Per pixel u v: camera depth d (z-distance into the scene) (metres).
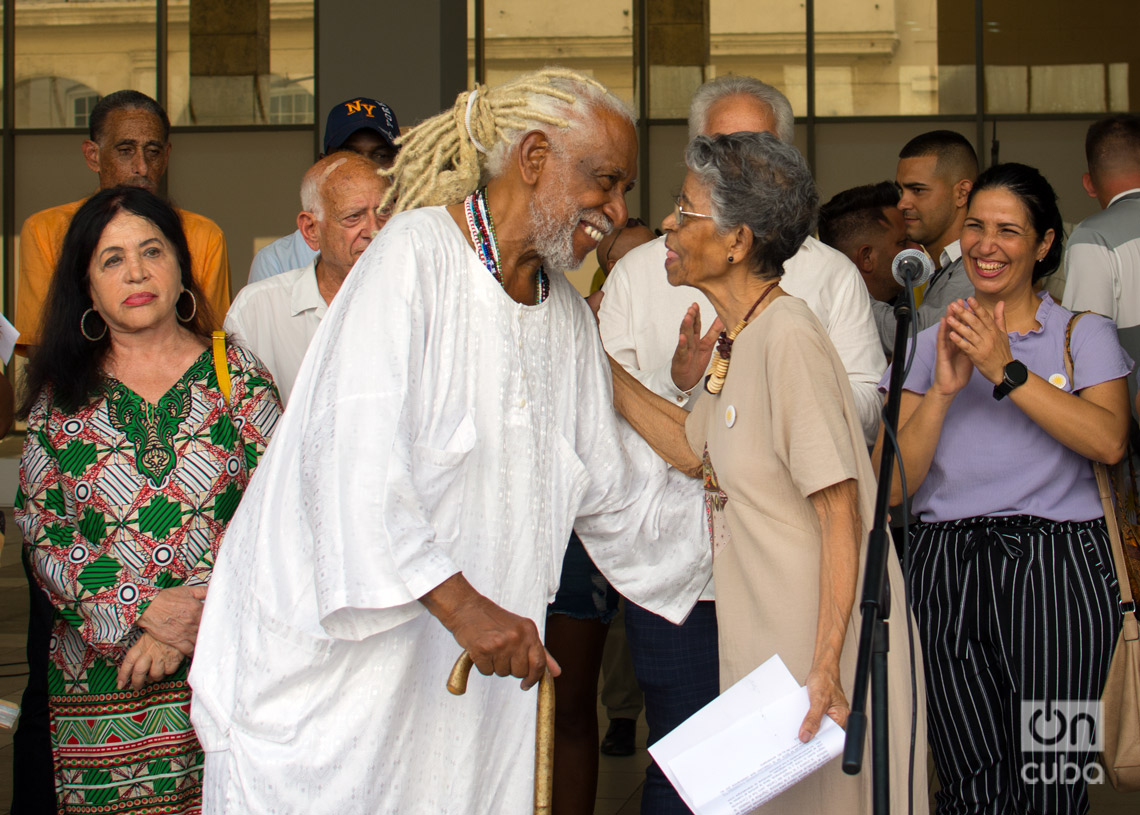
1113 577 2.75
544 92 2.13
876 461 2.83
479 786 2.19
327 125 4.18
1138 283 3.40
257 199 11.02
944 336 2.65
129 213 2.53
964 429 2.82
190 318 2.66
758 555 2.33
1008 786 2.80
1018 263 2.80
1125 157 3.62
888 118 10.41
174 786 2.41
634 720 4.45
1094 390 2.76
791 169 2.28
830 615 2.14
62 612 2.43
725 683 2.41
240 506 2.15
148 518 2.46
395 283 2.02
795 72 10.48
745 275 2.36
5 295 11.27
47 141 11.21
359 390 1.94
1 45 11.15
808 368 2.22
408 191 2.26
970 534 2.81
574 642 3.14
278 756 2.00
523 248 2.18
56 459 2.49
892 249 4.20
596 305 3.59
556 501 2.30
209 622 2.11
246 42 10.91
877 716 1.83
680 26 10.55
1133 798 3.94
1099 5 10.09
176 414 2.52
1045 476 2.77
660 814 2.66
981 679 2.80
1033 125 10.27
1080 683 2.72
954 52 10.29
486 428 2.14
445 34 7.50
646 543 2.54
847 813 2.27
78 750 2.42
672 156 10.64
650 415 2.56
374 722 2.02
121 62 11.08
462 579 1.90
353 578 1.84
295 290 3.35
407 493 1.91
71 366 2.52
